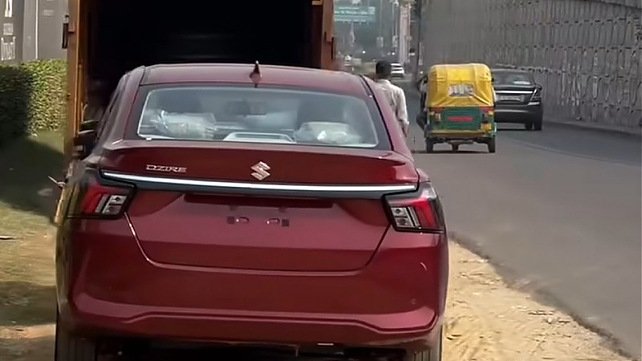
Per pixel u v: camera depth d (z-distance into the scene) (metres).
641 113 42.34
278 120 6.16
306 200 5.44
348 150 5.71
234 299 5.34
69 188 5.91
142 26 14.84
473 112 26.34
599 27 47.88
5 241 11.24
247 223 5.38
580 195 16.78
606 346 7.98
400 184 5.57
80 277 5.37
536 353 7.75
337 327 5.38
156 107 6.12
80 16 12.34
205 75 6.54
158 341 5.41
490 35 72.12
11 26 23.72
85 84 12.87
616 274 10.59
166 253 5.33
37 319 8.09
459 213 14.66
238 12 14.87
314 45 12.79
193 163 5.40
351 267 5.42
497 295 9.63
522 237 12.71
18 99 18.83
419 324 5.48
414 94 73.06
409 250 5.48
